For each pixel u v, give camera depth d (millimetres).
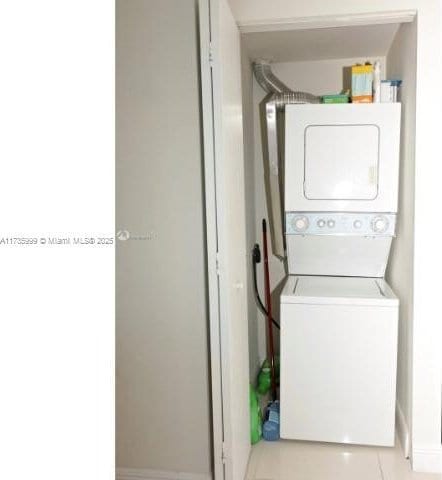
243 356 2436
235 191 2258
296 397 2678
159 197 2158
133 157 2156
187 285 2178
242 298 2434
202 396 2217
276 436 2762
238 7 2424
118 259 2215
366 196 2818
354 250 2959
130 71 2117
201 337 2191
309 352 2643
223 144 1969
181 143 2115
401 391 2771
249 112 3320
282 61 3426
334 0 2361
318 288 2811
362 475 2422
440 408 2436
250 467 2510
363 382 2604
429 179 2350
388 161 2777
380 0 2322
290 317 2645
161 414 2264
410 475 2418
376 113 2771
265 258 3410
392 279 3039
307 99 3186
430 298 2395
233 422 2127
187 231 2152
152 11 2072
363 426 2625
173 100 2102
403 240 2707
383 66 3336
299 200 2891
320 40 2943
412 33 2418
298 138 2857
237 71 2371
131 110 2135
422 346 2426
